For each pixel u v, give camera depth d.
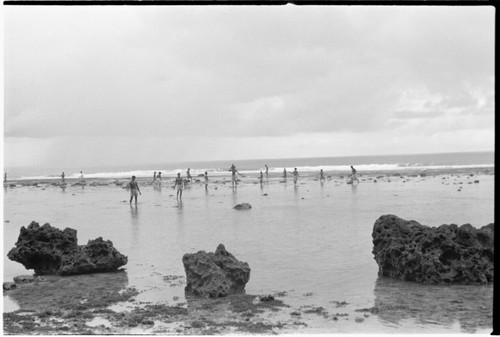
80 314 10.92
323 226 22.20
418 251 12.76
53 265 14.85
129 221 25.62
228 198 38.16
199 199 37.97
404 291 12.03
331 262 15.11
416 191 39.06
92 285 13.30
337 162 163.88
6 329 10.05
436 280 12.59
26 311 11.28
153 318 10.57
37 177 101.12
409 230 13.44
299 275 13.70
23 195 46.88
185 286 12.93
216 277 12.09
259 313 10.72
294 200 35.06
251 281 13.22
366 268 14.32
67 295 12.43
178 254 16.89
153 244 18.81
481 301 11.16
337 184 52.62
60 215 29.11
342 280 13.11
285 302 11.41
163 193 45.50
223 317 10.53
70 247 15.14
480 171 69.69
